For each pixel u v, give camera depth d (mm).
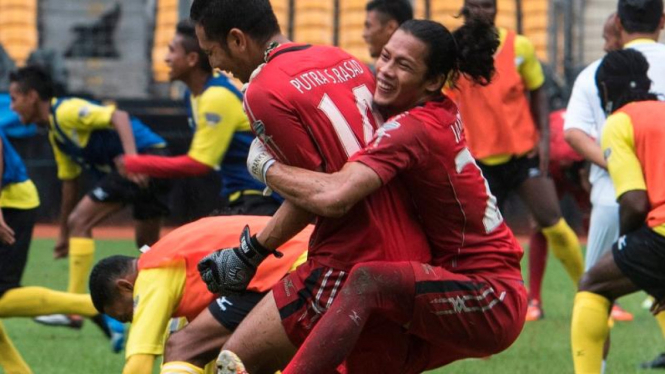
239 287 10367
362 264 9961
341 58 10703
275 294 10477
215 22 10578
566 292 24375
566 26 38094
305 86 10203
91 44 40188
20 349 18547
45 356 17906
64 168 20734
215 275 10344
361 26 39938
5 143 16375
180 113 33938
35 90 19969
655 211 12938
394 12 17734
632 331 19891
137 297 12094
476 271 10367
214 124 17641
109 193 20281
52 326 20719
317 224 10492
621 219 13203
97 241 33125
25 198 16531
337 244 10281
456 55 10406
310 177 9883
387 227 10219
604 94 13781
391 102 10367
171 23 39469
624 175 13047
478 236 10430
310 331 10312
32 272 26781
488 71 10688
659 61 16062
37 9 40625
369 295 9852
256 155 10266
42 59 34969
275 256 10789
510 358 17531
